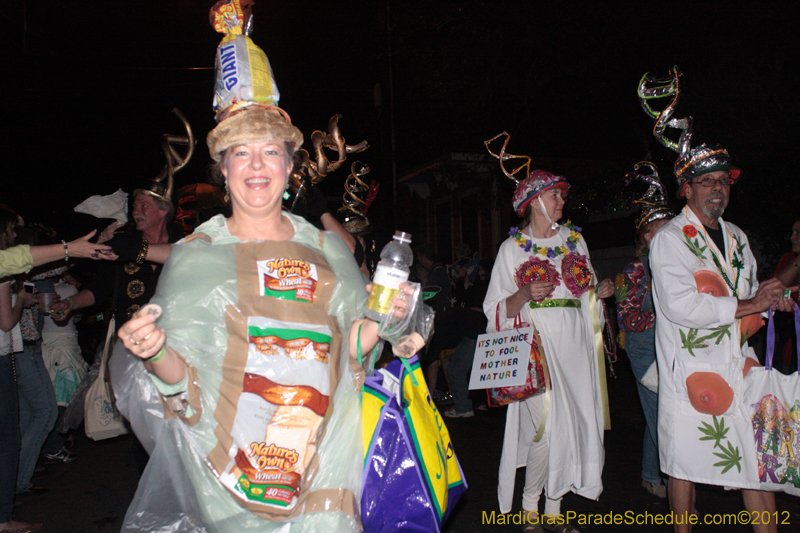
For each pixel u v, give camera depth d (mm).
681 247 3428
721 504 4516
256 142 1974
